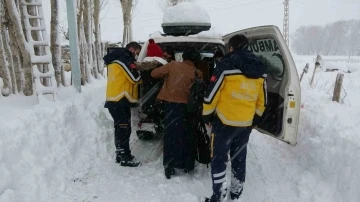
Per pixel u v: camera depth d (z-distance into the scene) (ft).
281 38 12.76
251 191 12.77
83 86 24.58
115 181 13.61
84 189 12.88
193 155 13.96
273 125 13.82
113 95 14.46
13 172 11.80
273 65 13.91
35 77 17.49
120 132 14.98
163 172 14.51
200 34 16.62
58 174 13.47
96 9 32.83
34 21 18.76
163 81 14.89
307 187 12.62
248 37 15.03
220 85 10.78
